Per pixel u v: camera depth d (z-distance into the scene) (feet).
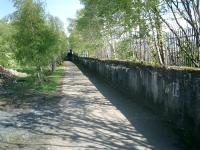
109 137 29.45
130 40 53.62
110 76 77.36
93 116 38.88
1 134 31.32
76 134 30.78
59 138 29.58
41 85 73.82
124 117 37.78
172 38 42.52
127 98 53.47
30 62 77.00
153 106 41.34
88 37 142.31
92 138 29.25
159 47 45.75
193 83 28.66
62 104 48.39
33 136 30.50
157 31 44.55
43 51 76.95
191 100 29.01
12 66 140.87
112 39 91.66
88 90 66.18
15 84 78.43
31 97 56.59
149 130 31.58
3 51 137.69
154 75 40.73
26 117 39.29
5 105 48.29
